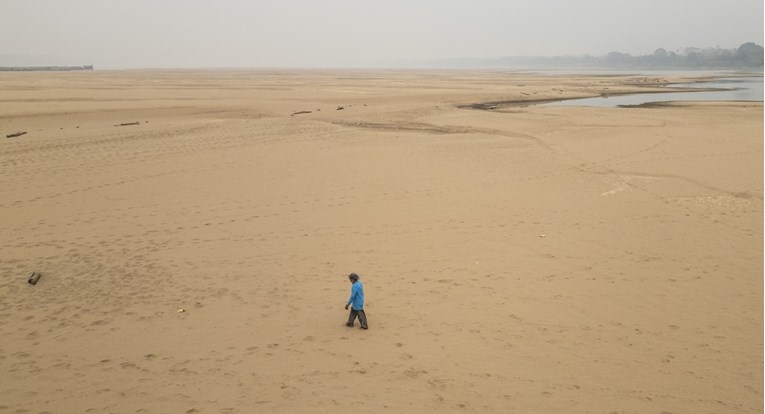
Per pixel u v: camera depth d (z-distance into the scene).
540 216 16.72
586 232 15.27
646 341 9.27
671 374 8.26
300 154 25.30
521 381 7.90
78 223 15.24
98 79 119.00
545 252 13.64
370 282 11.64
